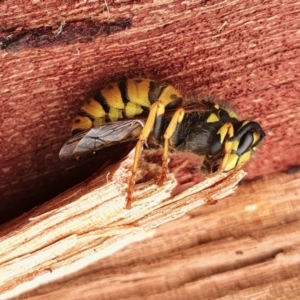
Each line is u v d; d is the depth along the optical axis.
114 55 0.07
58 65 0.07
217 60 0.07
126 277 0.08
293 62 0.07
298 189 0.08
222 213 0.08
